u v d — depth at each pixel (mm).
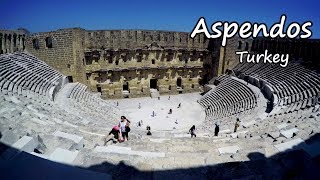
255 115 28625
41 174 6441
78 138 11242
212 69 55156
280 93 33875
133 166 8266
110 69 48062
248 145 11805
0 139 8883
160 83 53438
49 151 9664
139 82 51625
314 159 8180
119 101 48625
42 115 16625
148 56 50906
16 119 13117
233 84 45594
